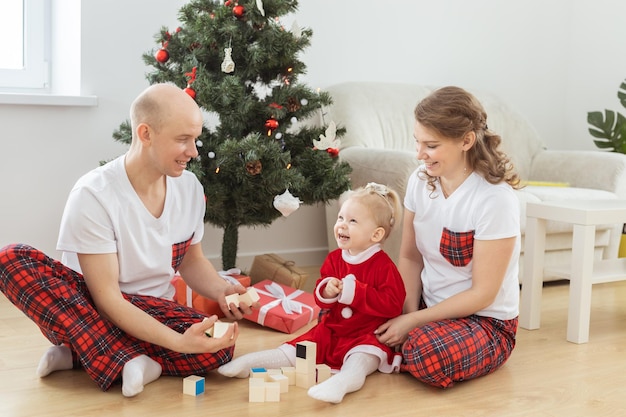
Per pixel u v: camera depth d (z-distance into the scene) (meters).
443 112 1.80
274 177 2.32
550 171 3.49
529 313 2.35
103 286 1.69
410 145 3.32
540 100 4.10
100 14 2.78
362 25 3.46
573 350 2.14
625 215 2.25
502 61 3.94
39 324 1.69
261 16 2.37
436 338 1.75
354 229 1.87
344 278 1.85
